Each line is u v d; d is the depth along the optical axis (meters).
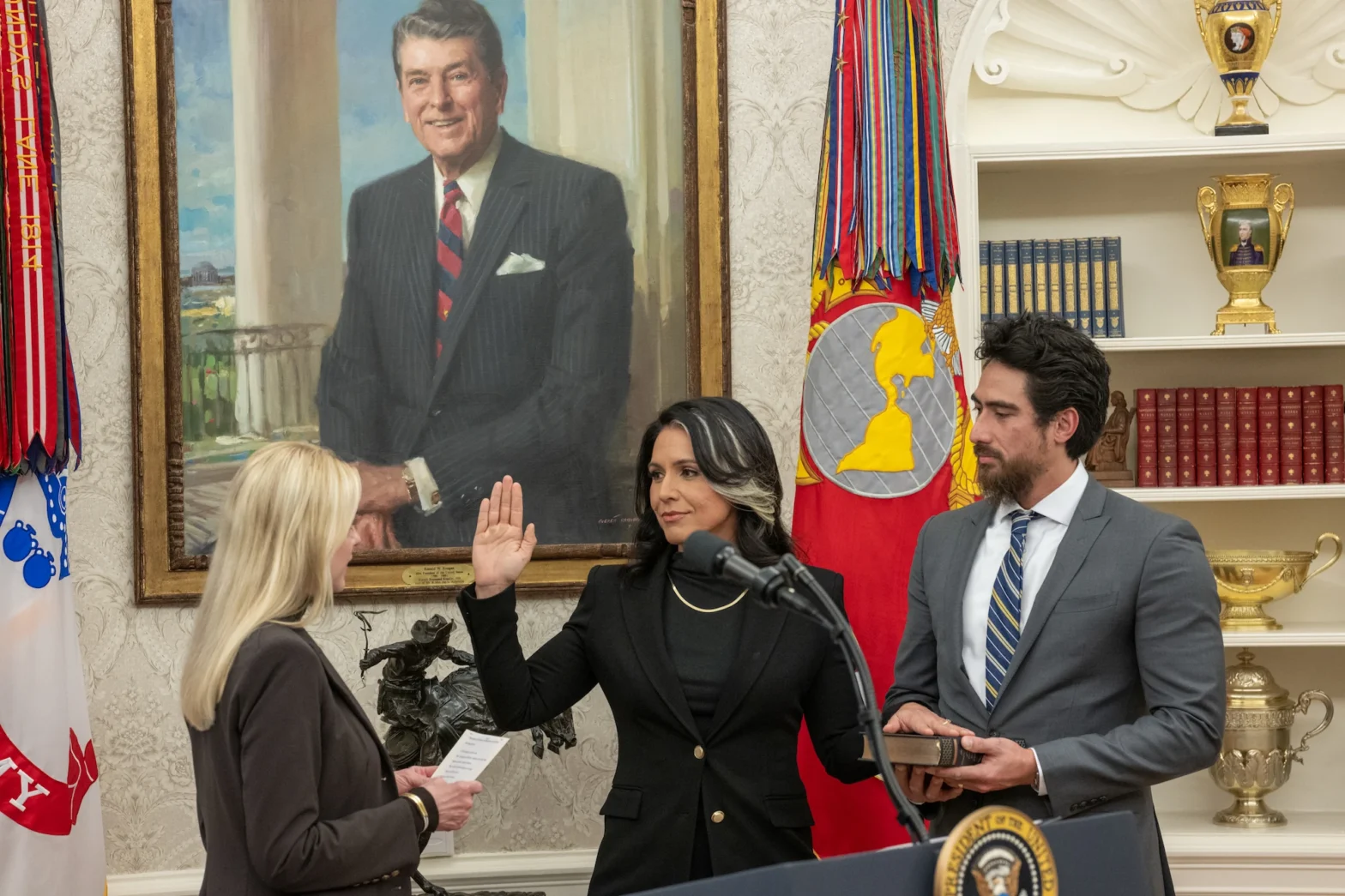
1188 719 2.08
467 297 3.47
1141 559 2.18
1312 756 3.71
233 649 1.90
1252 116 3.71
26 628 2.79
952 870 1.32
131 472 3.37
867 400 3.07
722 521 2.58
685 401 2.62
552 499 3.49
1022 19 3.67
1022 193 3.80
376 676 3.42
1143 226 3.78
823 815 3.03
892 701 2.43
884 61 3.13
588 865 3.44
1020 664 2.21
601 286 3.51
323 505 1.98
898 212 3.09
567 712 3.10
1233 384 3.74
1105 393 2.28
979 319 3.50
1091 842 1.47
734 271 3.59
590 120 3.51
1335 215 3.74
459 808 2.10
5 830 2.71
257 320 3.40
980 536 2.37
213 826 1.93
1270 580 3.45
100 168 3.37
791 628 2.50
